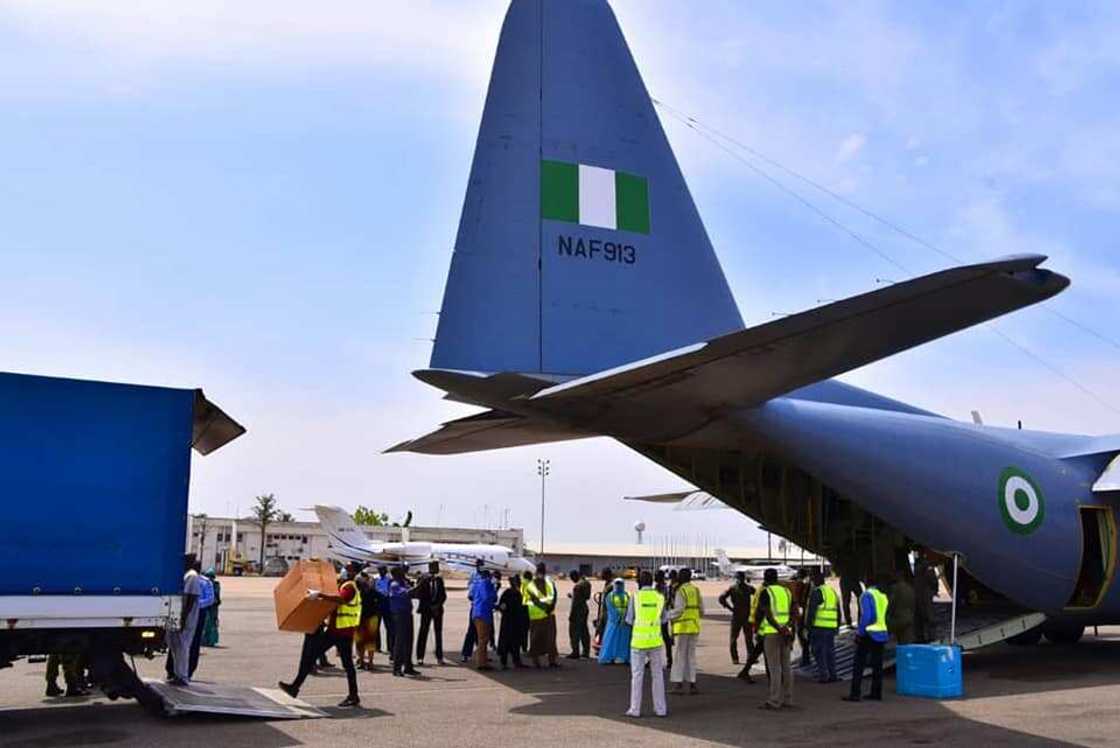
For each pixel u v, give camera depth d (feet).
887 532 50.49
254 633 63.82
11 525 27.02
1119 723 30.40
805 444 39.91
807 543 50.03
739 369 29.58
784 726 29.60
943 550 42.73
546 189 36.35
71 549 27.76
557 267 35.91
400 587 43.32
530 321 34.96
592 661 49.03
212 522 309.83
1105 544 47.21
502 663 45.98
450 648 55.36
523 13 37.76
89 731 27.45
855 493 41.09
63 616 27.37
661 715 31.32
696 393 32.94
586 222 36.86
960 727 29.53
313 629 32.78
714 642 60.03
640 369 28.96
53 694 34.01
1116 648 55.88
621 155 38.37
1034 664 47.67
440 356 32.99
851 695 35.12
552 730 28.50
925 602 43.47
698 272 39.22
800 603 45.37
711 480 47.39
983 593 52.49
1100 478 47.42
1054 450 49.21
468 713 31.73
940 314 25.34
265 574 262.88
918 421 43.80
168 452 29.68
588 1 39.06
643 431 38.70
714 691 38.01
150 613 28.68
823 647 40.40
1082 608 47.47
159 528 29.19
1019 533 44.14
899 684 37.24
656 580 49.75
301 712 31.07
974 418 54.70
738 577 43.68
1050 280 23.66
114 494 28.60
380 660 48.67
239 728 28.17
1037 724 30.14
